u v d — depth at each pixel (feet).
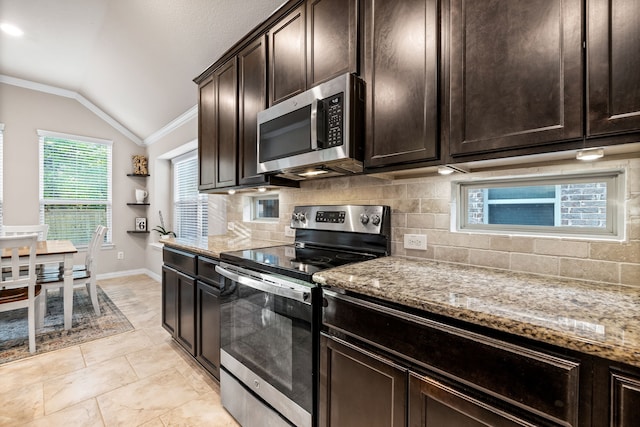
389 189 5.27
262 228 8.12
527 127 2.96
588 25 2.61
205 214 12.59
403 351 2.86
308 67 5.08
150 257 15.60
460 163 3.58
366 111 4.34
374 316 3.09
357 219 5.34
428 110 3.69
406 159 3.91
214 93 7.52
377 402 3.08
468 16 3.35
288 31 5.48
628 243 3.21
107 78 12.07
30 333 7.41
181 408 5.57
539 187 4.07
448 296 2.78
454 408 2.52
